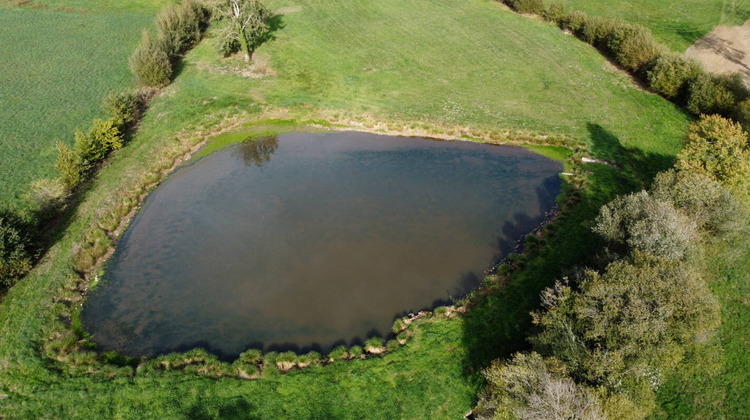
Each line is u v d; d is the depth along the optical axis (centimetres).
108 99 4031
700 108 3831
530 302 2459
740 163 2628
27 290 2641
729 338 2223
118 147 3759
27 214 3002
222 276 2777
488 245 2892
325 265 2802
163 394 2156
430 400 2092
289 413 2075
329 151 3822
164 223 3194
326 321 2491
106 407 2120
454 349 2284
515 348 2252
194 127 4050
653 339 1802
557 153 3628
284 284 2700
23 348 2342
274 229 3089
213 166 3719
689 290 1883
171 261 2898
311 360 2284
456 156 3684
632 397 1761
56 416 2094
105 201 3275
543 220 3045
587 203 3077
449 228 3027
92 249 2928
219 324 2506
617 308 1875
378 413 2059
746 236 2453
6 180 3388
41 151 3697
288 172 3619
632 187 3188
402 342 2353
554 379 1728
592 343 1903
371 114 4141
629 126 3819
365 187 3425
